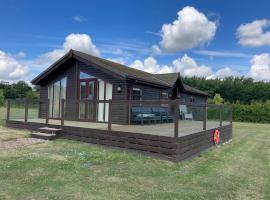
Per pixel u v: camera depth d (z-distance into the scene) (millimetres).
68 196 4734
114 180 5746
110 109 9195
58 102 14961
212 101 41094
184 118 12977
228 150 10719
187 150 8344
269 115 31547
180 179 6117
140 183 5664
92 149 8711
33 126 11836
